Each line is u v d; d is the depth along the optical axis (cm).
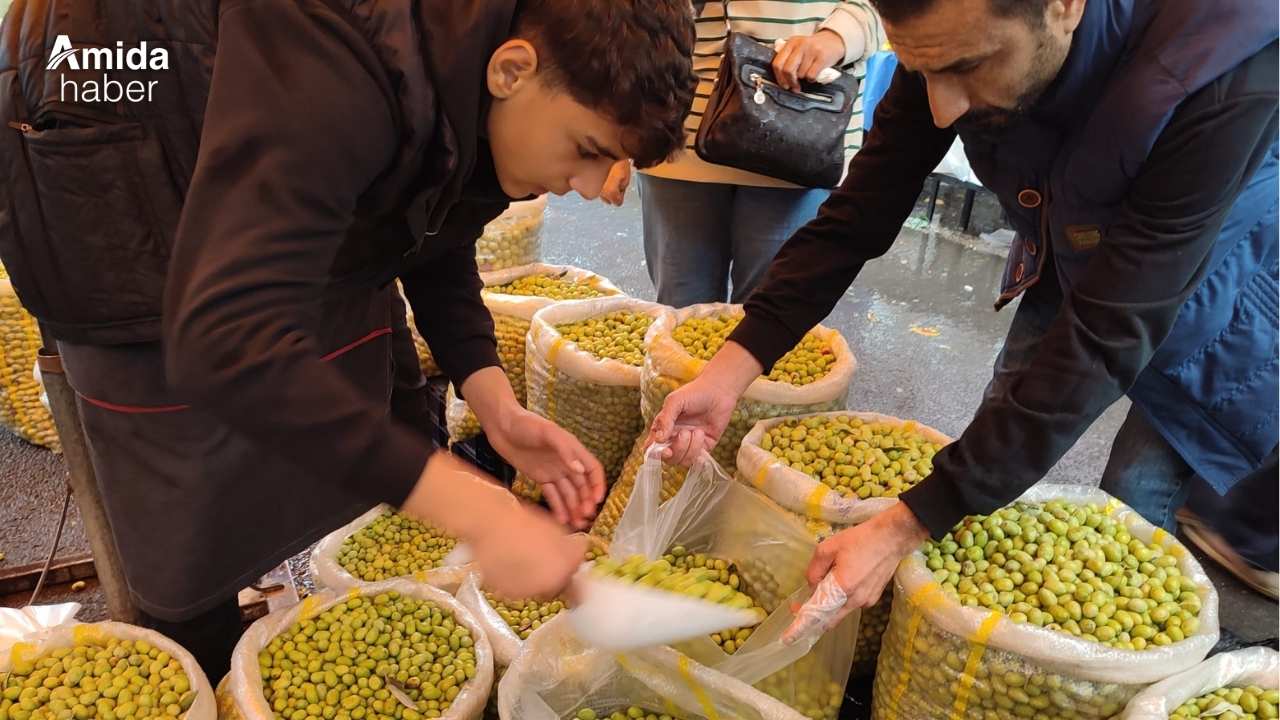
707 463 150
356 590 145
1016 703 119
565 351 197
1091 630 119
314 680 130
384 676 133
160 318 108
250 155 74
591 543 167
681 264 226
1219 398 141
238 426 75
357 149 77
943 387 297
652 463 143
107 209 101
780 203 212
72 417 129
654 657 130
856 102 217
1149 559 132
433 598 146
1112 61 106
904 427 164
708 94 204
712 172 208
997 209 473
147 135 99
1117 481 167
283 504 128
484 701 132
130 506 122
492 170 96
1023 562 128
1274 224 127
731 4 201
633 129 85
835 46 192
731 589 134
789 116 188
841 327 341
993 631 116
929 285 386
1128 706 115
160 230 103
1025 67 102
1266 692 121
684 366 174
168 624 141
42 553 205
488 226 251
